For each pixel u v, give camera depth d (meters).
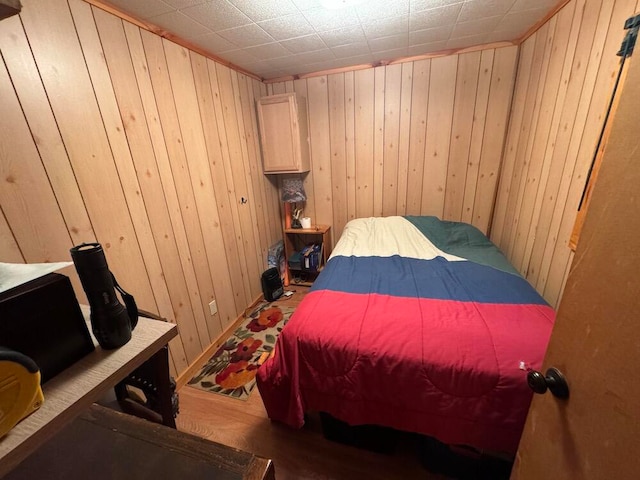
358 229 2.54
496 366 0.99
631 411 0.44
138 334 0.69
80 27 1.23
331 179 3.00
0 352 0.40
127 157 1.46
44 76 1.11
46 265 0.57
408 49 2.27
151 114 1.59
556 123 1.65
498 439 1.00
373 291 1.53
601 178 0.52
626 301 0.45
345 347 1.15
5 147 1.01
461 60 2.34
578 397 0.56
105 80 1.34
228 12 1.52
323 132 2.88
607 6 1.23
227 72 2.24
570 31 1.53
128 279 1.50
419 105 2.55
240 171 2.46
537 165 1.86
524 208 2.02
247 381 1.82
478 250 2.08
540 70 1.87
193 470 0.50
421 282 1.61
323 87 2.74
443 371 1.03
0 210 1.00
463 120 2.49
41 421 0.46
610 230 0.49
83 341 0.61
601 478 0.49
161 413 0.90
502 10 1.72
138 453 0.54
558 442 0.62
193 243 1.95
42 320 0.54
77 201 1.25
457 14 1.74
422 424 1.11
